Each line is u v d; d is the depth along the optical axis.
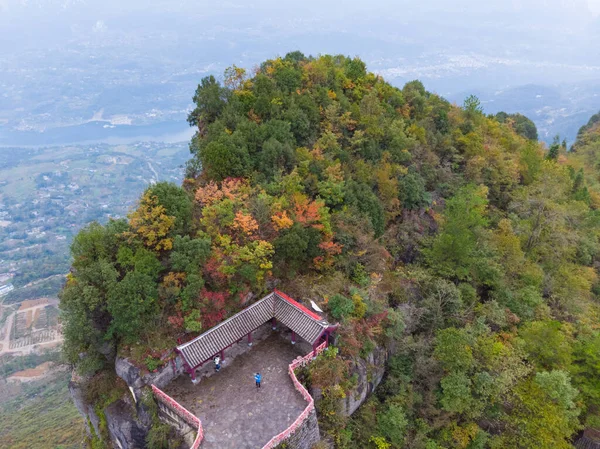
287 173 46.28
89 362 32.81
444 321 44.75
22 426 86.88
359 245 43.56
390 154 57.91
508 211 68.12
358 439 34.31
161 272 34.84
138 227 34.38
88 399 33.94
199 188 40.22
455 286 47.50
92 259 33.03
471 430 37.75
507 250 53.84
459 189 62.19
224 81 56.16
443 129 73.31
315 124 55.09
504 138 84.38
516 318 47.03
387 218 51.44
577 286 55.19
